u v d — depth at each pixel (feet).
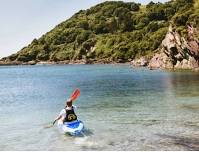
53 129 71.26
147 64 391.24
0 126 75.82
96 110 93.71
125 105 101.50
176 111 88.33
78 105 103.91
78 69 431.43
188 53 283.59
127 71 308.81
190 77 201.16
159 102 105.29
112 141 60.08
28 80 254.88
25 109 101.60
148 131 66.74
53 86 184.03
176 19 310.04
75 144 58.90
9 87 188.55
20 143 60.85
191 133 64.39
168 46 307.58
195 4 330.54
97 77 248.11
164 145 56.75
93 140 61.11
